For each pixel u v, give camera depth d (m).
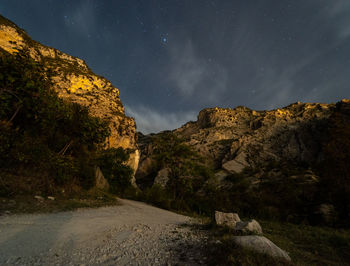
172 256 3.74
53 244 3.93
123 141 53.75
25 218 5.52
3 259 2.99
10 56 7.94
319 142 57.84
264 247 3.76
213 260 3.37
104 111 55.47
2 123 9.19
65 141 13.99
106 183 21.91
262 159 59.75
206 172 30.02
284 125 76.31
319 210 16.84
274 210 21.27
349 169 20.52
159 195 21.16
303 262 4.49
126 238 4.91
